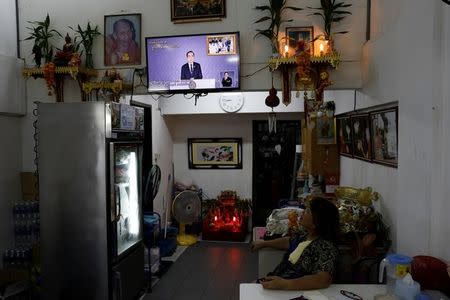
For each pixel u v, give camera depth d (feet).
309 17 10.80
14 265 11.53
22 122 12.84
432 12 6.17
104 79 11.53
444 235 5.96
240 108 18.53
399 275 5.81
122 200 11.50
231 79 10.86
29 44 12.64
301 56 9.91
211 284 12.92
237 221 18.76
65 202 10.25
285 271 7.04
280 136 20.04
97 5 12.15
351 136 11.78
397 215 7.66
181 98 18.62
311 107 14.56
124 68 11.94
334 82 10.77
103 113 9.93
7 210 12.13
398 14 7.75
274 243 9.02
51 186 10.30
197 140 20.51
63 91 12.50
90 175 10.10
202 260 15.48
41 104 10.23
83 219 10.19
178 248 17.19
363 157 10.40
